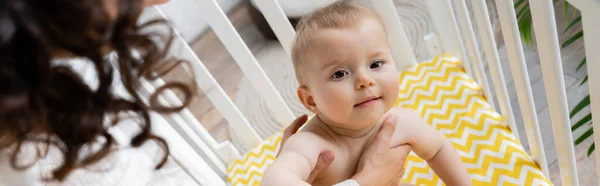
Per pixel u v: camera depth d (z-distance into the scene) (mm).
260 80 1200
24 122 502
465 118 1129
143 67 607
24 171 671
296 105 1788
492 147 1059
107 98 565
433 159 932
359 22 769
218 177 1237
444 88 1207
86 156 633
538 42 750
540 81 1604
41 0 431
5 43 423
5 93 453
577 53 1623
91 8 447
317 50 775
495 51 1006
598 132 752
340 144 853
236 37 1122
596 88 676
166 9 2119
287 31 1124
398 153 838
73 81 519
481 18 987
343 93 769
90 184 808
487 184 1004
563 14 1727
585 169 1390
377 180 806
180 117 1201
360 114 779
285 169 787
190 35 2242
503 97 1056
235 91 1962
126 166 895
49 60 459
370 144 829
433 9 1205
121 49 535
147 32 603
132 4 504
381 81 771
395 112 900
